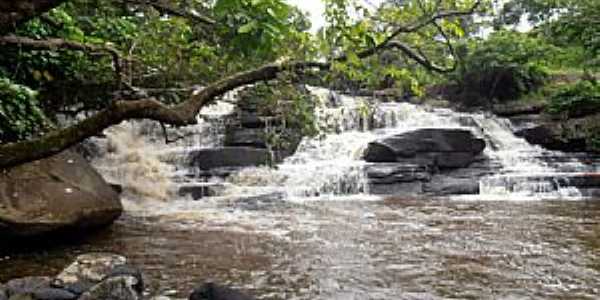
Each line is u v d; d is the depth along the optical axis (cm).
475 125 1991
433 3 275
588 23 1914
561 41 2302
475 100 2433
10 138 663
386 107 2072
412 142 1590
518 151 1789
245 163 1548
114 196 863
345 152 1683
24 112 660
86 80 852
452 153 1608
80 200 766
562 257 734
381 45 275
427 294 575
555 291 586
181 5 317
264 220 1033
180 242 824
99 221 797
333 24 272
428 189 1455
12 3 200
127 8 579
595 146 1747
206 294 495
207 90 256
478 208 1197
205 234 889
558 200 1332
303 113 446
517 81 2325
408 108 2116
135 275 561
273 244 816
